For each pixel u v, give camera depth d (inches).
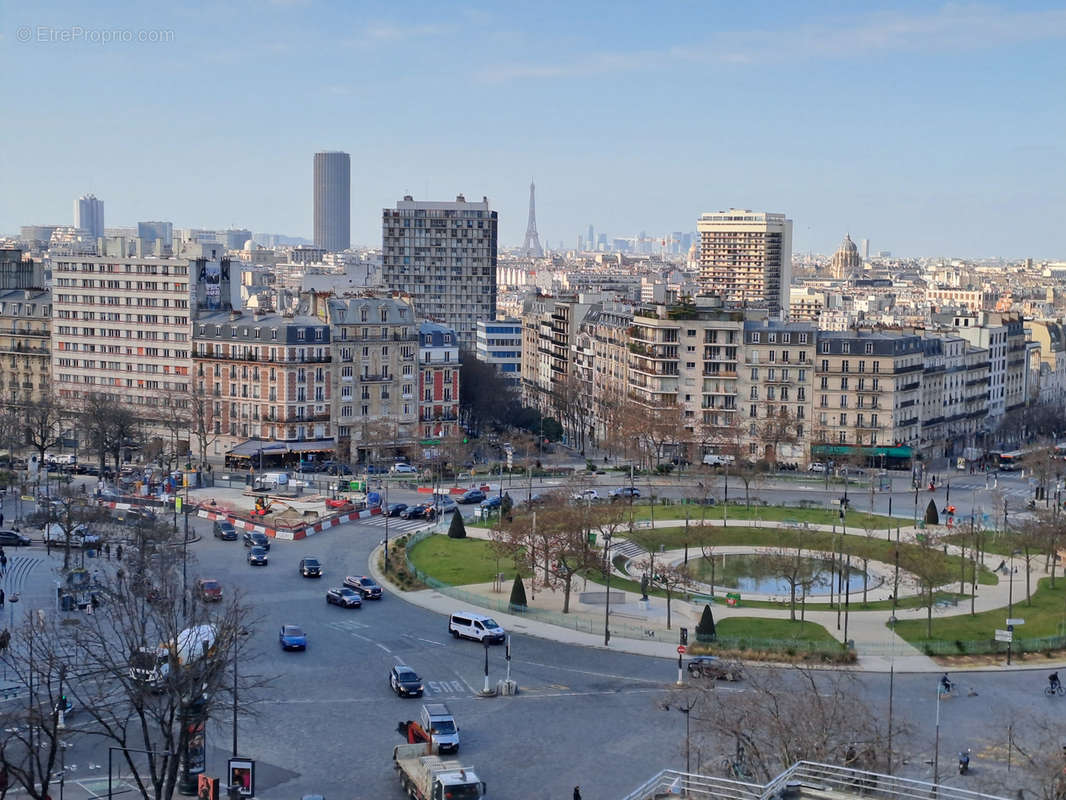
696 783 5664.4
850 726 7185.0
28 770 7219.5
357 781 7367.1
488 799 7096.5
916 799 5349.4
